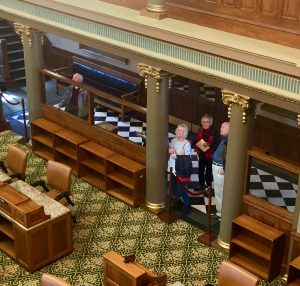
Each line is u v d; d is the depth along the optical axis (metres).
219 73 8.29
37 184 10.26
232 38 8.06
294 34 7.61
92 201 10.98
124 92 14.70
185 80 13.95
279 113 12.20
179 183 10.45
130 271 7.75
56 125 12.27
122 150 11.05
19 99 15.73
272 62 7.53
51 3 10.36
